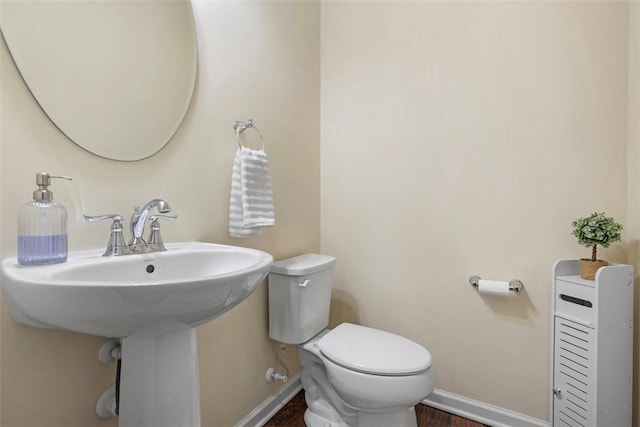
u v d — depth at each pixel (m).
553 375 1.29
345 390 1.17
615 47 1.27
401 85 1.68
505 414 1.45
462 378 1.55
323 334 1.54
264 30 1.47
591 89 1.30
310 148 1.83
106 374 0.88
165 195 1.05
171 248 0.97
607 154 1.28
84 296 0.55
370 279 1.78
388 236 1.73
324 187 1.92
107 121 0.90
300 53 1.73
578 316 1.19
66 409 0.80
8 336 0.71
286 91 1.62
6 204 0.71
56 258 0.71
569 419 1.22
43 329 0.76
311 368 1.48
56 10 0.80
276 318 1.45
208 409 1.19
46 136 0.77
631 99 1.24
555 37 1.35
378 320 1.76
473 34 1.51
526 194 1.41
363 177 1.80
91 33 0.87
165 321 0.65
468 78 1.52
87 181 0.85
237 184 1.25
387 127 1.72
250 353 1.40
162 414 0.74
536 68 1.39
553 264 1.36
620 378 1.16
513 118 1.43
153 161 1.02
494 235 1.47
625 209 1.26
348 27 1.84
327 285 1.56
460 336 1.55
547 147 1.37
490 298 1.48
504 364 1.46
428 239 1.62
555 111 1.36
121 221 0.87
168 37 1.06
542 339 1.38
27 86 0.74
